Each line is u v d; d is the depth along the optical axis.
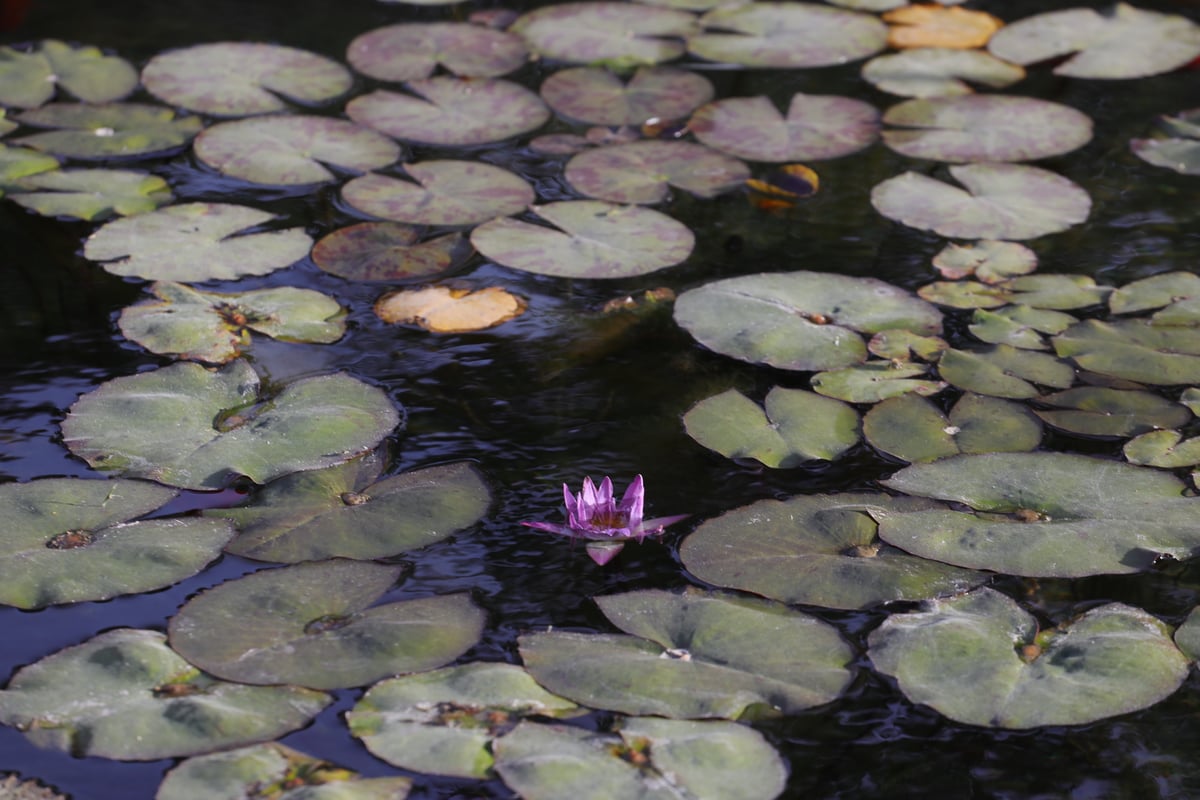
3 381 2.34
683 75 3.88
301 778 1.47
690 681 1.66
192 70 3.73
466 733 1.54
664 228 2.99
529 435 2.25
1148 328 2.61
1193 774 1.56
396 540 1.94
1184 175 3.35
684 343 2.57
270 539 1.92
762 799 1.46
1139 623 1.81
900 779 1.53
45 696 1.59
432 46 3.99
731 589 1.85
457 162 3.29
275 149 3.30
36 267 2.75
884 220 3.10
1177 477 2.11
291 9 4.28
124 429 2.17
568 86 3.77
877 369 2.45
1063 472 2.12
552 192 3.17
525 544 1.95
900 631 1.77
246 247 2.84
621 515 2.00
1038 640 1.77
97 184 3.09
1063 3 4.51
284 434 2.18
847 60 4.00
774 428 2.27
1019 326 2.62
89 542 1.88
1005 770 1.55
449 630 1.74
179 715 1.56
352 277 2.78
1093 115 3.68
